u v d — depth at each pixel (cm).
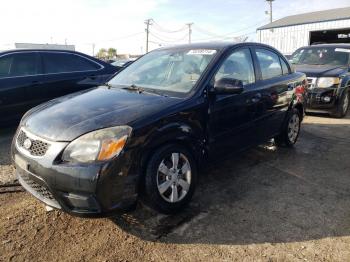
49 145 279
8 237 294
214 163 384
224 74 383
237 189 389
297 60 923
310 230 307
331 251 278
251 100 414
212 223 317
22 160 297
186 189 331
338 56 866
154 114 302
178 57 415
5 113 581
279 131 508
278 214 334
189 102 335
